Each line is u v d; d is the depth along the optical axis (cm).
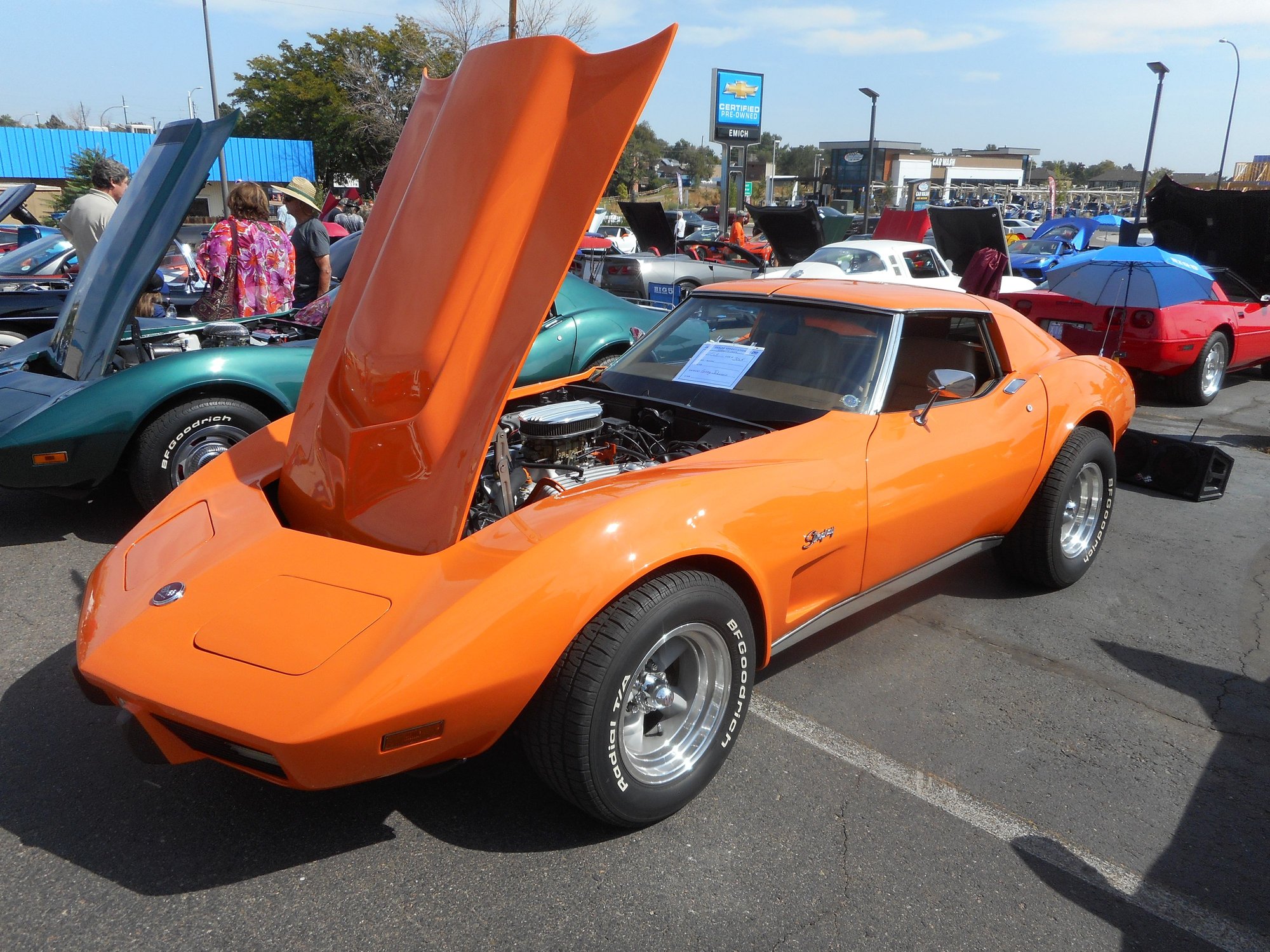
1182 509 559
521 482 282
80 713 300
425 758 212
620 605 227
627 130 244
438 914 216
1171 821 265
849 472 295
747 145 2659
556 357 587
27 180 3400
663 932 214
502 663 208
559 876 230
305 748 190
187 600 227
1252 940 222
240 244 590
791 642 292
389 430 259
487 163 266
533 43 268
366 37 3653
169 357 440
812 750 293
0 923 210
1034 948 215
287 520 284
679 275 1369
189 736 215
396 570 228
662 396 349
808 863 240
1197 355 807
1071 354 435
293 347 479
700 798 266
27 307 812
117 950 203
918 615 401
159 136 497
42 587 399
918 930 219
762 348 349
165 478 439
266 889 223
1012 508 381
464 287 261
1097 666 359
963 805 268
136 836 242
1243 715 327
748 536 257
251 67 3759
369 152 3747
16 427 406
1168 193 991
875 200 5394
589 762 224
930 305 354
